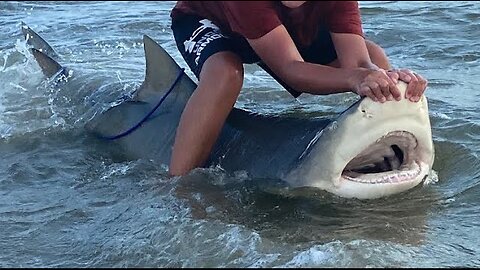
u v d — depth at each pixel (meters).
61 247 2.81
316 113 4.07
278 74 3.19
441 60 5.15
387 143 3.00
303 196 3.07
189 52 3.43
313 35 3.27
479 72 4.84
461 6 6.58
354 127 2.91
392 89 2.84
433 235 2.79
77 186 3.42
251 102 4.40
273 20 3.09
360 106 2.89
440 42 5.55
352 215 2.95
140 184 3.37
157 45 3.75
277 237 2.78
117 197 3.25
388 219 2.92
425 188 3.16
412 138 2.99
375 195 3.05
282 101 4.41
